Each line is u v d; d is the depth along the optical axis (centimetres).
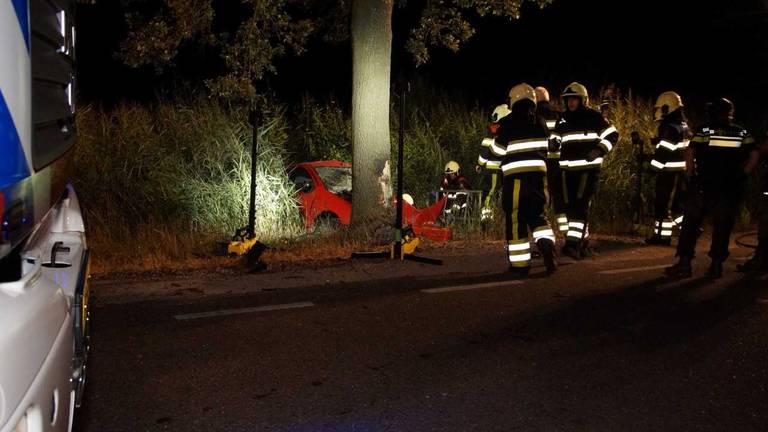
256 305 679
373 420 426
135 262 883
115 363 512
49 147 263
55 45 279
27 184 220
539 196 846
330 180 1232
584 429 420
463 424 423
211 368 507
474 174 1426
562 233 1075
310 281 790
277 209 1132
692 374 518
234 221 1105
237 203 1118
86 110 1169
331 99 1584
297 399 455
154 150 1160
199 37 1201
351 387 478
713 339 602
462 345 572
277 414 432
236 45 1085
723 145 839
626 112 1522
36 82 242
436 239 1098
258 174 1152
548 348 569
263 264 841
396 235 924
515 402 458
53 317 235
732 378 512
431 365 523
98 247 943
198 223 1098
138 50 1017
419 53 1203
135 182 1122
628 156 1406
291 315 646
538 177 845
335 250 988
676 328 632
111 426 411
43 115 253
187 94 1312
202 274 814
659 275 866
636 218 1264
